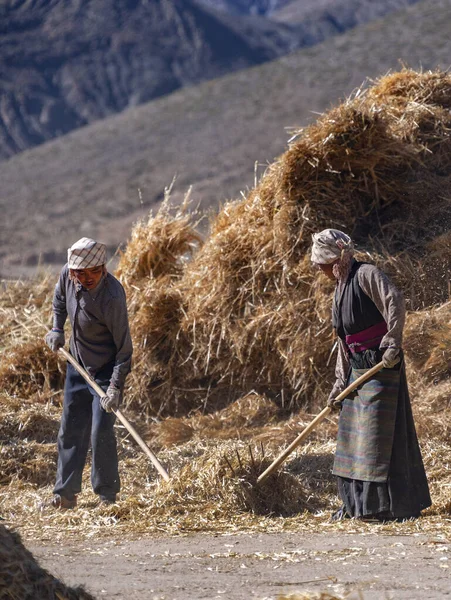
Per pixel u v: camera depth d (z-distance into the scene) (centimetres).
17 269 7325
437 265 1847
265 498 1277
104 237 9469
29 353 1998
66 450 1356
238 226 1945
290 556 982
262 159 11550
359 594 774
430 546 1016
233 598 812
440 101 2066
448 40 14362
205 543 1066
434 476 1399
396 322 1172
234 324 1883
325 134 1891
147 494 1305
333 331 1803
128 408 1917
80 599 793
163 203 2155
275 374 1864
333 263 1222
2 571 775
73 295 1340
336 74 14150
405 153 1936
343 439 1227
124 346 1341
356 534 1110
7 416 1712
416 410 1642
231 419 1788
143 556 998
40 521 1234
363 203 1939
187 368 1916
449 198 1938
